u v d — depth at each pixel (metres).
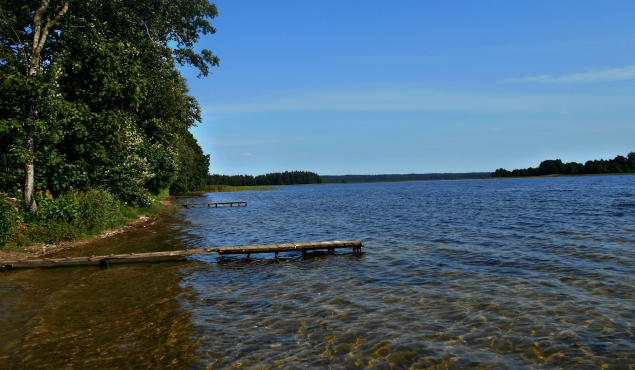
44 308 9.27
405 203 47.00
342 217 31.86
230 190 115.38
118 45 19.72
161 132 37.06
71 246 17.23
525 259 13.82
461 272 12.35
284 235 21.88
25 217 17.12
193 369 6.43
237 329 8.06
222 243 18.94
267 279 12.14
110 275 12.66
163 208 37.94
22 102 17.73
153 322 8.46
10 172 18.91
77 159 19.73
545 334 7.62
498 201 43.62
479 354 6.88
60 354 6.98
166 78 25.48
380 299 9.87
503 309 8.97
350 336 7.65
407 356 6.82
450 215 30.03
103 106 20.36
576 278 11.28
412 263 13.78
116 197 24.94
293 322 8.41
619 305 9.03
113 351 7.09
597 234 18.47
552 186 81.06
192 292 10.72
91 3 20.72
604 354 6.82
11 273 12.80
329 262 14.48
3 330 8.01
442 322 8.28
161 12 22.84
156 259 15.28
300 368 6.44
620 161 162.62
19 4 18.94
